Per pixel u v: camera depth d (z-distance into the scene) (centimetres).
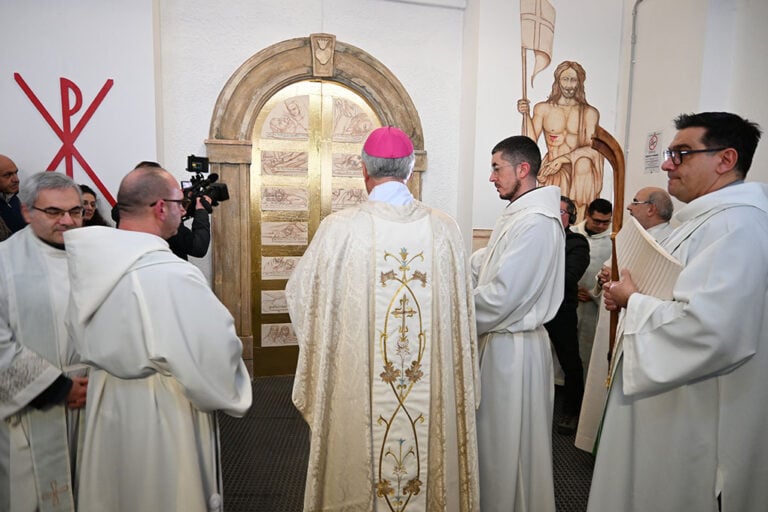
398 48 414
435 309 154
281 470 260
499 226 190
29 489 133
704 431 137
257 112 383
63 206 140
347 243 149
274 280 408
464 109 423
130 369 121
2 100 318
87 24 326
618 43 425
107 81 331
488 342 182
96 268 120
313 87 402
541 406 181
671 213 257
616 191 214
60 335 139
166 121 373
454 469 158
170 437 127
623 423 153
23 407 129
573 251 305
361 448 147
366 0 404
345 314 147
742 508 135
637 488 148
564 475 258
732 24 344
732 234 128
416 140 416
